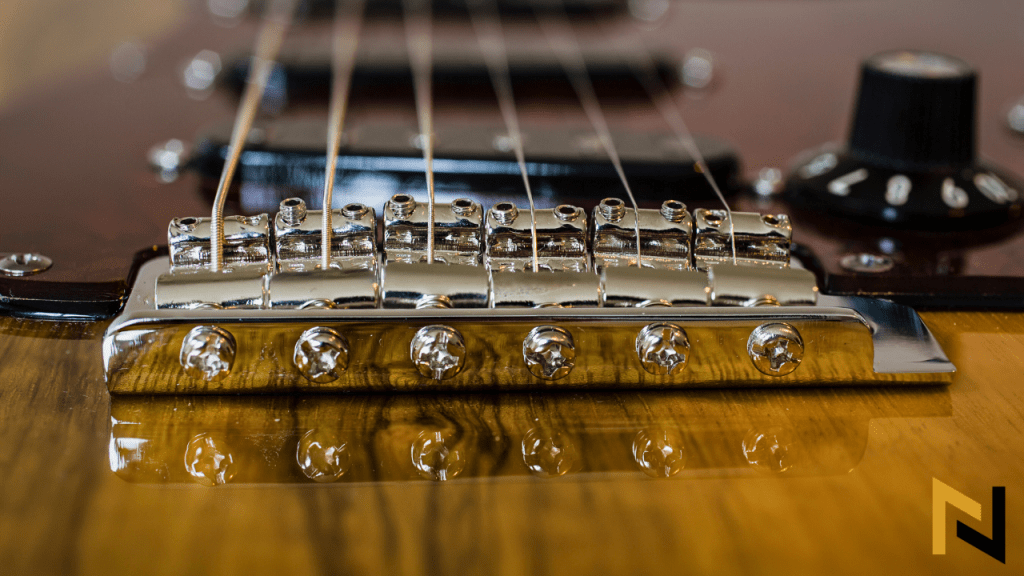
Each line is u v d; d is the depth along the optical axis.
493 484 0.15
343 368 0.15
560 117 0.21
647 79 0.23
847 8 0.29
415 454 0.15
